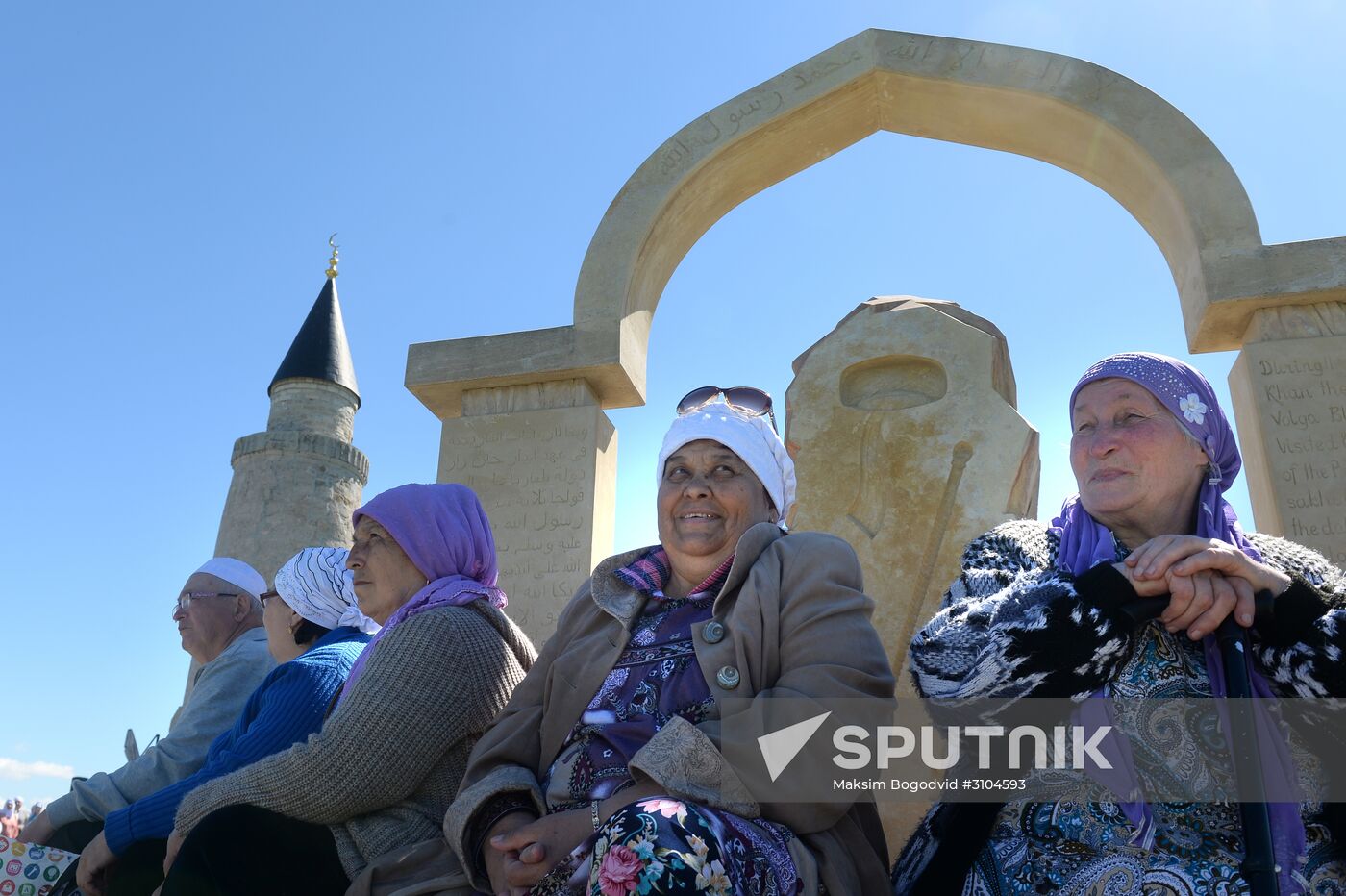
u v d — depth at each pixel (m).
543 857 2.09
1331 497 4.53
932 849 2.14
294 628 3.81
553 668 2.50
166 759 3.73
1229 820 1.92
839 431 4.12
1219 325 4.97
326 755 2.54
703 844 1.75
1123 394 2.37
